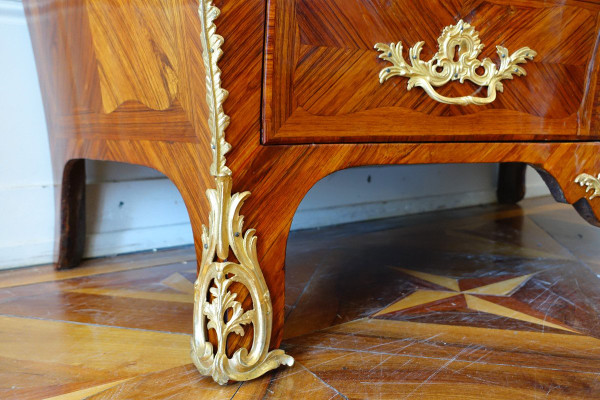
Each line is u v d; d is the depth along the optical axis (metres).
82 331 0.61
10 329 0.62
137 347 0.56
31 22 0.82
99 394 0.46
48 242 0.93
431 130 0.56
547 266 0.92
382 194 1.39
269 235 0.49
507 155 0.62
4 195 0.88
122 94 0.59
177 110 0.50
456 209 1.55
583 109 0.66
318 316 0.66
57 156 0.83
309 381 0.48
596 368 0.51
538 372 0.50
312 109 0.49
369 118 0.52
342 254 1.00
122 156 0.62
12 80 0.89
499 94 0.60
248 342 0.49
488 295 0.75
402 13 0.52
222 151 0.44
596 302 0.72
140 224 1.02
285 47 0.46
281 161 0.48
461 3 0.55
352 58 0.50
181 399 0.45
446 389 0.47
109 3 0.57
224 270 0.46
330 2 0.48
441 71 0.55
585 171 0.68
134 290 0.77
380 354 0.54
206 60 0.42
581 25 0.63
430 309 0.69
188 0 0.43
